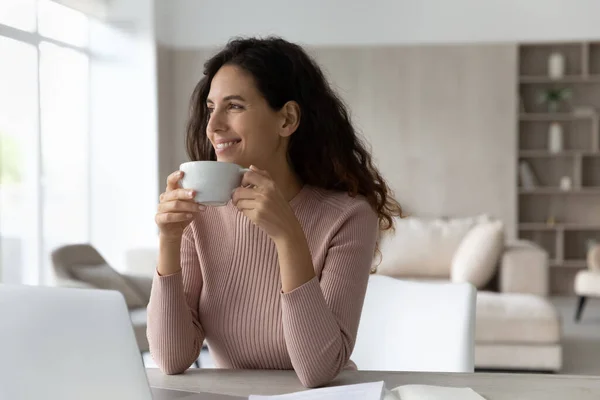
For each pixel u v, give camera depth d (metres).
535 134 7.53
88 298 0.85
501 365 4.04
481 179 7.23
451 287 1.60
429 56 7.27
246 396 1.13
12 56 5.87
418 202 7.29
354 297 1.34
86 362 0.86
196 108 1.59
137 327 3.43
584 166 7.52
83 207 6.96
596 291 5.62
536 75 7.51
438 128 7.27
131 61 7.08
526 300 4.25
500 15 7.21
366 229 1.41
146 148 7.10
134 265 5.09
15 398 0.87
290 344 1.20
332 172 1.48
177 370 1.33
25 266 5.96
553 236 7.55
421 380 1.20
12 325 0.85
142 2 7.03
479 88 7.22
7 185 5.75
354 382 1.21
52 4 6.38
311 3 7.38
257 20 7.43
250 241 1.39
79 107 6.93
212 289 1.43
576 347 4.89
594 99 7.48
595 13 7.13
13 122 5.86
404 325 1.65
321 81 1.48
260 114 1.34
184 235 1.48
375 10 7.32
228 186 1.14
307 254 1.21
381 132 7.32
